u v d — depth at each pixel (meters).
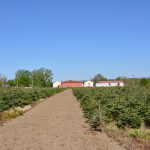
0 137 17.86
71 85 182.88
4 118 26.97
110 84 141.25
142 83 81.69
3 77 81.06
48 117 28.09
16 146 15.25
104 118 20.95
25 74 133.75
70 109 36.44
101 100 30.44
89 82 166.38
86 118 26.95
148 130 18.80
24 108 37.06
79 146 15.17
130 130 18.56
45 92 66.75
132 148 14.47
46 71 144.12
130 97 27.19
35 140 16.83
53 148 14.74
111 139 16.89
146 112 20.44
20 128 21.42
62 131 19.94
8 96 33.28
